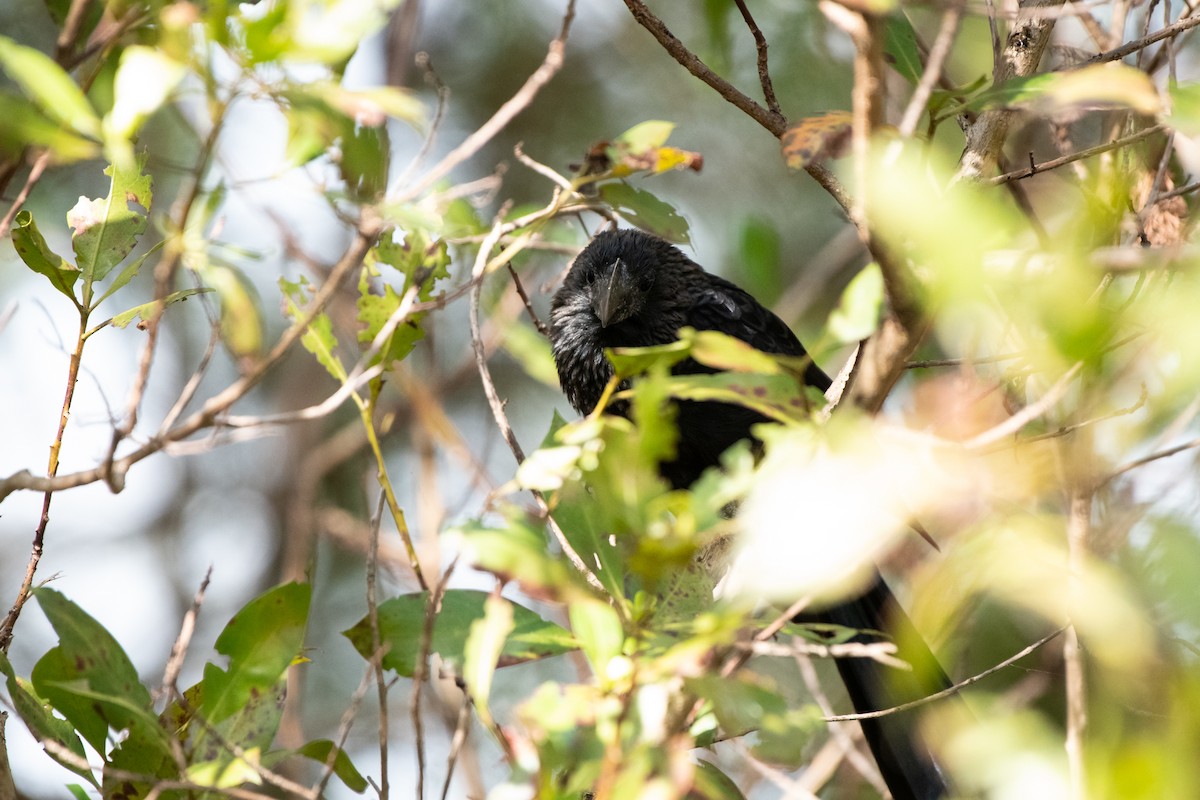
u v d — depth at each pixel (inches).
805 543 131.0
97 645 203.9
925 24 354.3
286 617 211.3
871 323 213.0
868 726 256.2
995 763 135.2
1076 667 205.9
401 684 472.4
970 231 131.9
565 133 533.0
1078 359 144.3
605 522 169.6
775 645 173.2
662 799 151.8
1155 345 152.4
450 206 265.1
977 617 288.5
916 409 206.5
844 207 222.4
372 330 235.5
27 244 221.8
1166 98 179.2
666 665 157.1
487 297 359.3
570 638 193.3
